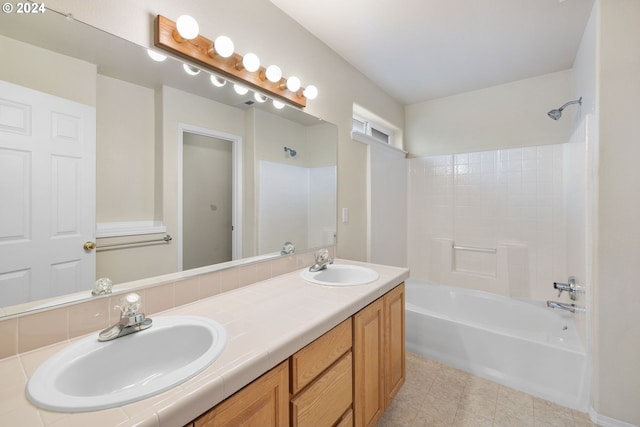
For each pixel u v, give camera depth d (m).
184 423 0.60
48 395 0.60
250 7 1.53
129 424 0.53
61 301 0.90
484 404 1.74
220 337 0.86
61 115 0.92
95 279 0.99
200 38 1.25
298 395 0.94
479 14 1.77
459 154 3.05
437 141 3.20
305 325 0.97
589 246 1.66
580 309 1.80
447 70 2.52
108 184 1.03
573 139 2.23
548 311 2.25
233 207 1.48
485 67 2.47
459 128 3.07
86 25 0.96
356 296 1.28
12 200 0.82
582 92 2.05
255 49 1.55
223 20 1.39
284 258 1.71
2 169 0.80
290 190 1.80
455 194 3.08
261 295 1.30
